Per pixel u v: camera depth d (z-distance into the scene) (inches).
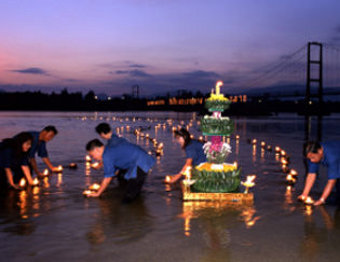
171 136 724.0
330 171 197.2
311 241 146.6
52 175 282.8
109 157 207.6
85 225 164.4
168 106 5856.3
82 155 402.0
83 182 257.1
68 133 759.1
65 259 128.2
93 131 826.8
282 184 255.1
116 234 152.9
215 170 213.9
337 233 155.6
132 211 186.5
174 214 181.8
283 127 1131.3
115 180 265.3
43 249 136.8
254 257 131.3
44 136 274.8
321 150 191.9
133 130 928.9
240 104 3191.4
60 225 164.1
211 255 132.5
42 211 185.8
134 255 132.0
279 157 407.2
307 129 1015.0
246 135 770.2
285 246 141.2
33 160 266.5
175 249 137.7
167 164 345.4
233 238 149.3
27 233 153.6
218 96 216.1
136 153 209.8
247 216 179.0
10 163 233.9
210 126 211.9
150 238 148.6
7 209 189.2
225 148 215.9
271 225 165.6
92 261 126.7
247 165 344.5
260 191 232.8
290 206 197.5
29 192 226.8
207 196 208.8
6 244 141.4
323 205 199.8
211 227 162.4
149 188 240.7
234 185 214.4
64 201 205.6
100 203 202.1
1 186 242.5
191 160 248.5
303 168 327.3
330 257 131.8
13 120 1469.0
